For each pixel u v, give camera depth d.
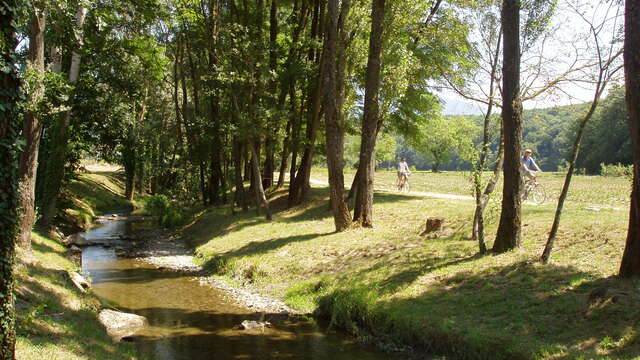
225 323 12.16
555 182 40.41
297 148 26.91
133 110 33.47
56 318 9.41
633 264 9.64
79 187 45.19
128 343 10.07
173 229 32.31
